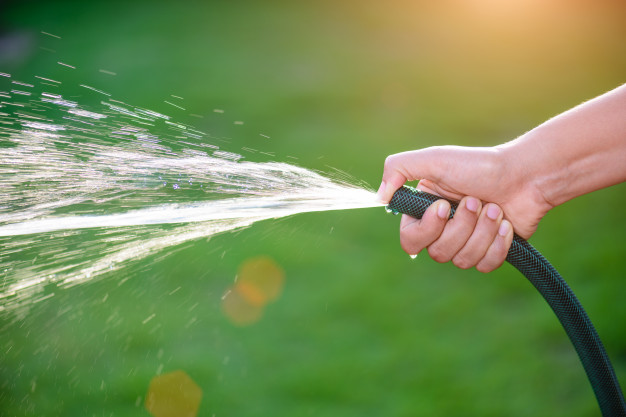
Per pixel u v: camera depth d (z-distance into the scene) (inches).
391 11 243.3
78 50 198.5
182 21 226.2
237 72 179.5
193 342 72.1
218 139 136.7
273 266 87.4
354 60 191.5
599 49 209.3
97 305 76.7
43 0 240.5
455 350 70.4
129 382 65.3
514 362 68.1
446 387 65.1
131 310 76.9
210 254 89.8
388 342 72.2
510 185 39.6
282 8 243.3
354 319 76.5
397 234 95.7
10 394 62.9
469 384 65.3
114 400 62.9
